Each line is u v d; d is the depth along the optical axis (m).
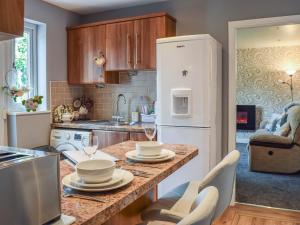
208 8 3.32
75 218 0.84
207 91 2.80
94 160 1.21
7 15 0.91
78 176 1.14
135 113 3.85
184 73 2.88
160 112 3.02
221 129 3.30
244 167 4.93
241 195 3.53
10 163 0.68
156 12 3.63
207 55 2.78
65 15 3.93
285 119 5.30
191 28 3.42
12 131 3.31
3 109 3.30
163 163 1.52
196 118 2.85
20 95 3.39
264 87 7.37
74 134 3.54
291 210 3.07
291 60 7.05
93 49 3.76
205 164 2.83
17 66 3.51
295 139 4.35
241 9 3.16
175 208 1.55
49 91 3.75
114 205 0.96
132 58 3.46
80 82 3.90
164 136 3.00
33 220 0.73
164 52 2.97
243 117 7.54
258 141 4.54
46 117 3.69
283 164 4.42
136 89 3.92
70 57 3.96
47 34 3.68
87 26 3.78
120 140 3.32
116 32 3.56
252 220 2.84
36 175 0.74
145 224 1.38
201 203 0.91
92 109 4.26
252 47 7.33
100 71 3.72
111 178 1.14
